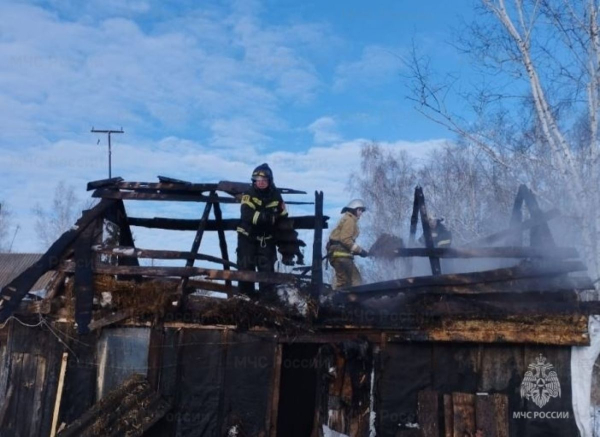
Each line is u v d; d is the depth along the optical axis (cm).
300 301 779
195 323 791
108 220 866
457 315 766
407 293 782
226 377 778
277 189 844
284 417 973
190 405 774
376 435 752
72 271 799
